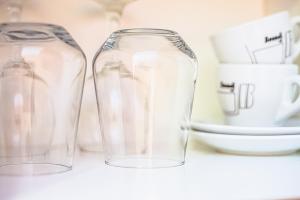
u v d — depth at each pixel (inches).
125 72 27.5
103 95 26.5
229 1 33.7
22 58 25.8
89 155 27.0
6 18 28.0
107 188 18.0
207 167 22.7
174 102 28.1
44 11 29.1
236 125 27.8
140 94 28.4
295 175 20.6
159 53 27.6
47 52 25.6
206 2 33.0
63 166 23.0
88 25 30.1
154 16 31.7
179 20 32.4
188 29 32.6
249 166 22.9
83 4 30.0
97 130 28.3
